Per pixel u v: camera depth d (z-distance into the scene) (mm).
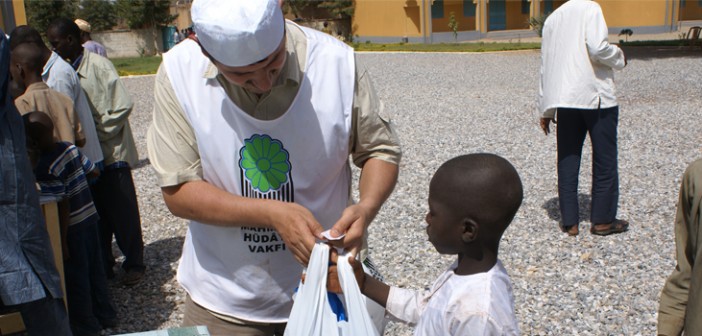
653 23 34625
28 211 2520
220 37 1824
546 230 5684
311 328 1935
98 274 4090
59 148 3648
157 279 4941
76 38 4543
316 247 1958
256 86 2000
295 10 38156
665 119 10430
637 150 8430
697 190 1959
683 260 2105
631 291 4512
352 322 1917
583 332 4020
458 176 1797
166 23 37344
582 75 5012
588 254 5125
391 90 15359
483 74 18266
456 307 1790
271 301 2354
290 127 2154
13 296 2461
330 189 2336
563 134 5348
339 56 2240
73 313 3801
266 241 2273
